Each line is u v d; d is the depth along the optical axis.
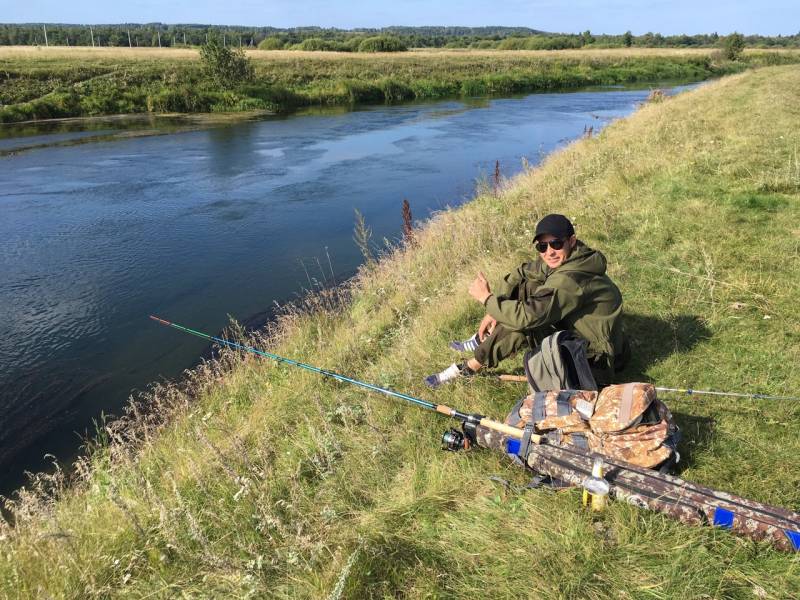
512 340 4.09
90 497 4.07
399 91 38.22
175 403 5.74
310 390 4.74
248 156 19.69
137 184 15.91
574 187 9.63
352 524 3.22
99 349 7.59
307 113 31.08
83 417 6.21
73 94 29.23
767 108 15.91
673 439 3.16
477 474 3.39
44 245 11.34
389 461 3.69
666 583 2.60
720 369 4.28
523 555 2.84
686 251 6.42
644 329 4.95
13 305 8.81
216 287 9.39
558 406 3.29
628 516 2.92
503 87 42.81
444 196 14.24
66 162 18.53
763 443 3.45
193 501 3.57
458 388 4.27
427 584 2.76
